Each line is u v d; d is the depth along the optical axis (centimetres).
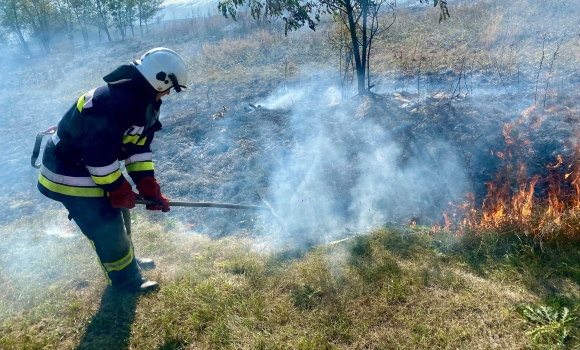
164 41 1659
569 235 355
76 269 396
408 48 966
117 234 335
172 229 465
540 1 1098
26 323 333
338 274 352
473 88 694
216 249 412
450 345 279
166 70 302
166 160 616
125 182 310
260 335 300
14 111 1044
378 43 1031
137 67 301
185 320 320
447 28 1050
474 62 813
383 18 1224
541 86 639
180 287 353
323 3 650
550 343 274
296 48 1136
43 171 326
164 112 812
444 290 326
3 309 351
